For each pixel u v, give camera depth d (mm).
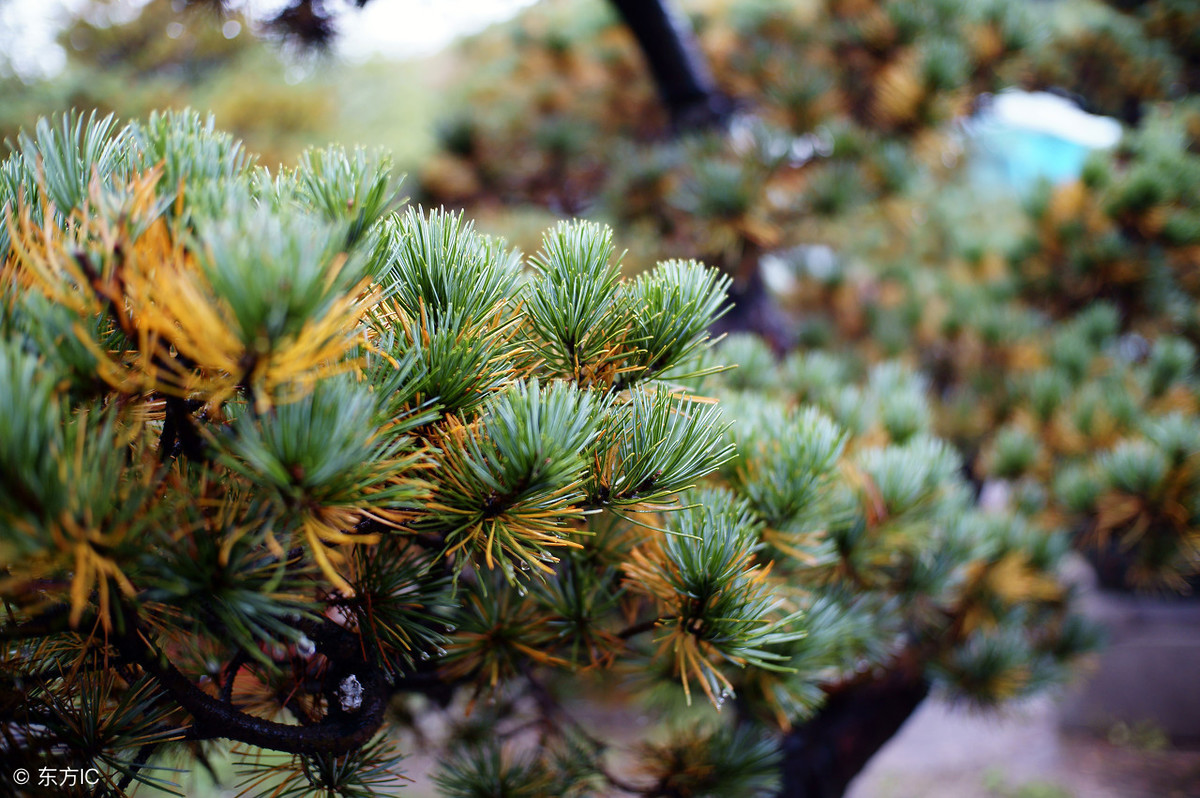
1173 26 1968
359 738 492
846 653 656
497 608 557
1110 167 1457
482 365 477
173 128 466
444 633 553
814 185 1279
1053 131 2627
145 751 492
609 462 486
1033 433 1352
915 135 1364
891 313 1963
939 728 2645
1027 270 1592
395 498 442
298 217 419
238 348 395
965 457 1533
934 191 2152
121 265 409
